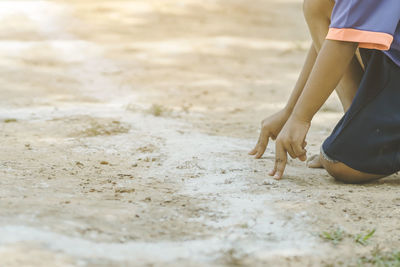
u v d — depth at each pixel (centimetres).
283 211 366
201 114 767
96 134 593
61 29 1425
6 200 353
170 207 376
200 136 605
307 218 355
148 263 281
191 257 295
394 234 337
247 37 1461
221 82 1007
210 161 494
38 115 683
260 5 1906
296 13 1820
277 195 401
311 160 507
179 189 421
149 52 1241
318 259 304
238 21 1653
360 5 380
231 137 624
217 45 1351
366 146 424
